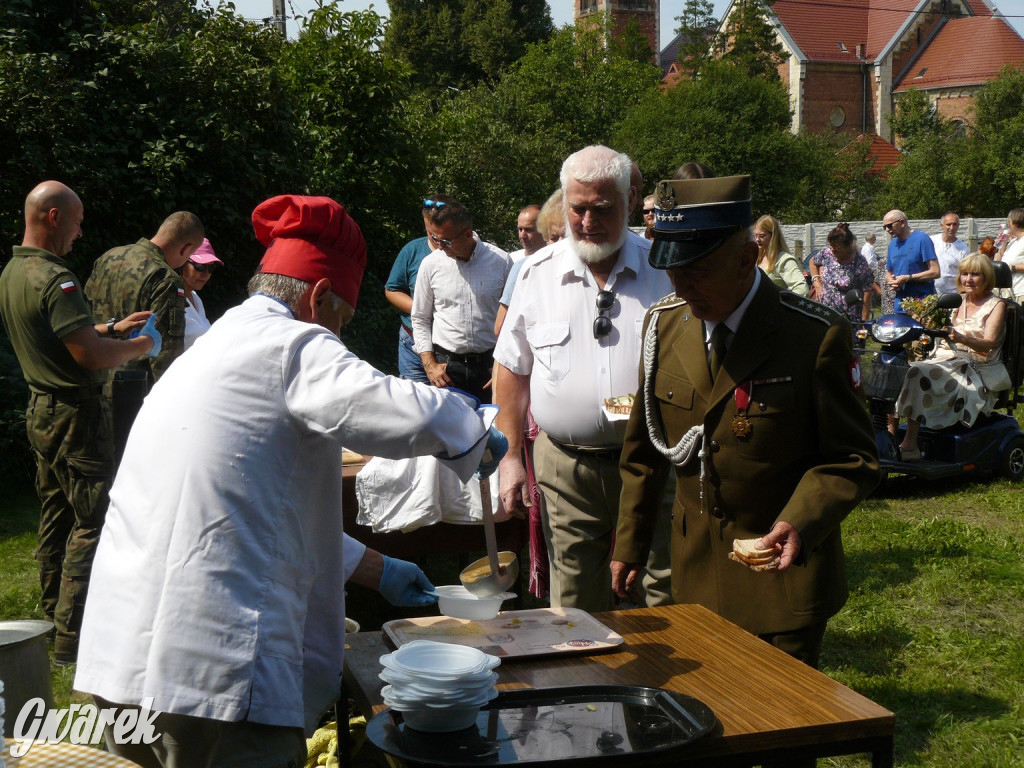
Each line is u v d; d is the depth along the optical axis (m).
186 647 1.75
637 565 2.77
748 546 2.27
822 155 40.41
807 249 22.31
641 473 2.76
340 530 2.00
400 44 44.16
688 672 2.04
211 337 1.92
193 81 9.18
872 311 10.99
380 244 11.85
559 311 3.25
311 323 1.98
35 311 3.91
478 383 6.06
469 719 1.81
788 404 2.43
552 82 35.50
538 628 2.28
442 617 2.37
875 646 4.42
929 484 7.18
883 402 7.02
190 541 1.78
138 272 4.34
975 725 3.68
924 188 40.81
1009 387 7.11
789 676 2.01
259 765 1.79
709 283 2.39
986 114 41.94
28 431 4.12
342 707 2.54
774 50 54.50
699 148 35.50
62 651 4.14
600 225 3.06
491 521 2.27
